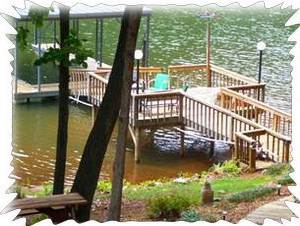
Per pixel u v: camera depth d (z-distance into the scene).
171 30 31.81
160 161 20.48
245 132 17.89
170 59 29.25
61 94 11.95
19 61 26.34
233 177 16.73
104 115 11.34
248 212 12.16
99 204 13.30
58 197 10.56
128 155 20.97
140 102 20.62
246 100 20.88
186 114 20.89
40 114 24.02
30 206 10.16
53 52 11.26
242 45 30.06
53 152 20.31
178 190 14.24
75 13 24.09
